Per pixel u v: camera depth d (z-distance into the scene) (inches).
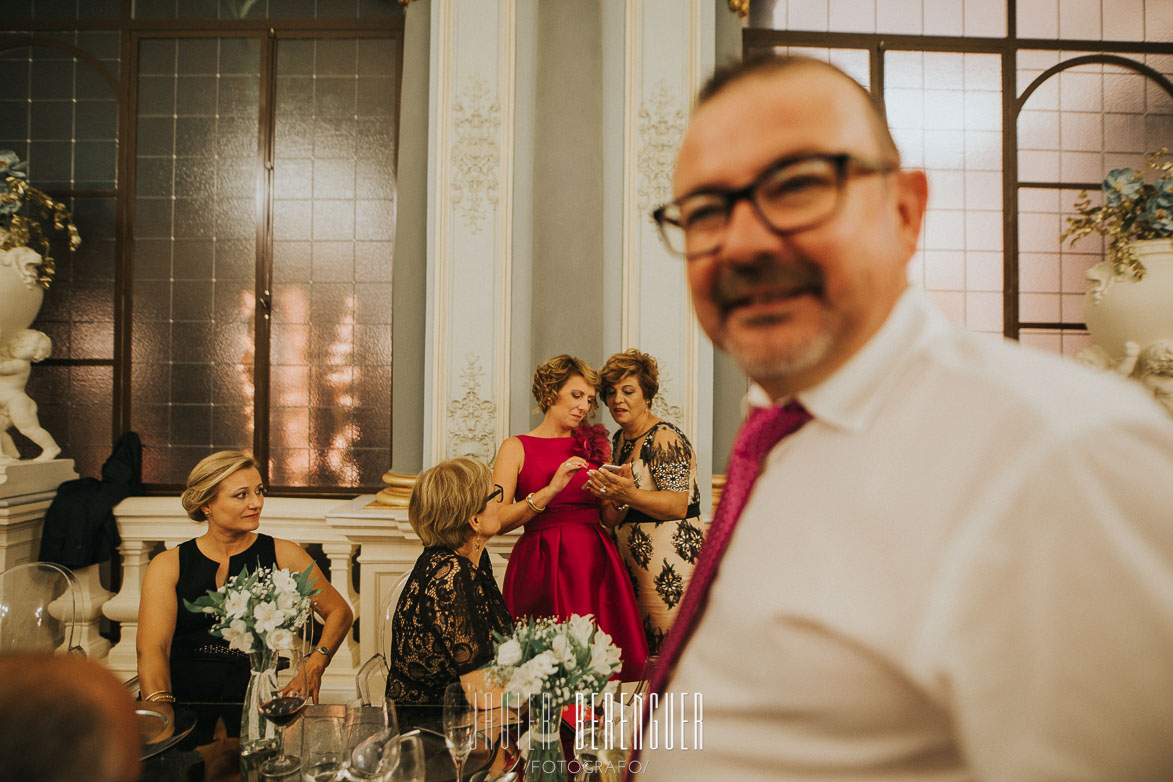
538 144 136.9
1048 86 168.6
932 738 16.1
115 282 163.8
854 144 19.3
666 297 139.2
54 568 82.8
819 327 19.2
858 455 18.3
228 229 163.9
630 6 140.3
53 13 164.1
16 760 15.3
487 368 139.2
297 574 64.8
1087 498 14.1
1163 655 13.5
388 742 50.9
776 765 17.8
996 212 167.5
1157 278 138.9
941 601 15.3
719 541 24.3
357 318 164.6
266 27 163.8
